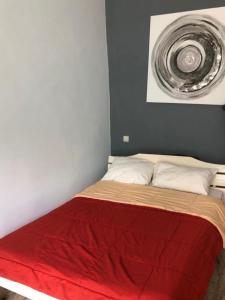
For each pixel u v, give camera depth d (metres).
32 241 1.88
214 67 2.86
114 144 3.68
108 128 3.62
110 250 1.79
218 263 2.39
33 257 1.69
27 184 2.39
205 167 2.99
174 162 3.16
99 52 3.27
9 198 2.23
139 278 1.50
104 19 3.32
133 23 3.20
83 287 1.46
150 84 3.24
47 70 2.50
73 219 2.22
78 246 1.82
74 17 2.79
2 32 2.04
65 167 2.87
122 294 1.38
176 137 3.25
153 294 1.37
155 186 2.91
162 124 3.30
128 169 3.06
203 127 3.07
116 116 3.58
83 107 3.07
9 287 1.71
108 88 3.53
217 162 3.08
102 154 3.54
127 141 3.58
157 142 3.38
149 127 3.39
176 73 3.06
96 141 3.38
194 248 1.81
